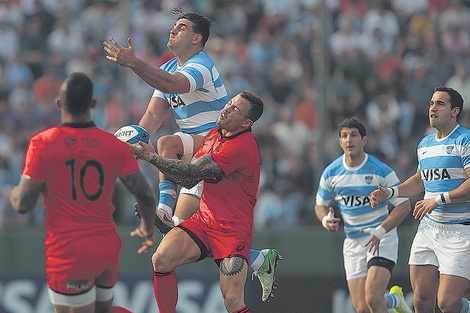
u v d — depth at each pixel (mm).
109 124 45438
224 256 18734
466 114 45031
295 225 39250
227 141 18578
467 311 22375
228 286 18516
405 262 33812
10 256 36594
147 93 46938
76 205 15766
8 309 36031
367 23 49875
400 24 51188
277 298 34562
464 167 21562
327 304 34312
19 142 42469
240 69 48062
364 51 48062
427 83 46562
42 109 45062
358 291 26109
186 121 20047
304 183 40250
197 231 19016
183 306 34969
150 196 16391
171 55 47531
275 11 52219
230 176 18750
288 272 34875
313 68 48938
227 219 18859
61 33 48969
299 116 44469
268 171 41438
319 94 37000
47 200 15883
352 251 26297
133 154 17531
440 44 49312
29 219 39156
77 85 15742
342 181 26000
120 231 35781
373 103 44781
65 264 15766
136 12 50438
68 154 15672
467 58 49031
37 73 47469
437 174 21984
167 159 17781
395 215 24266
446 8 51938
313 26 50500
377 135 43062
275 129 43719
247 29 52531
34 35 48625
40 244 36625
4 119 43625
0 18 48969
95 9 51281
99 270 16062
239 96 18703
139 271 35500
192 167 17922
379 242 24125
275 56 48969
